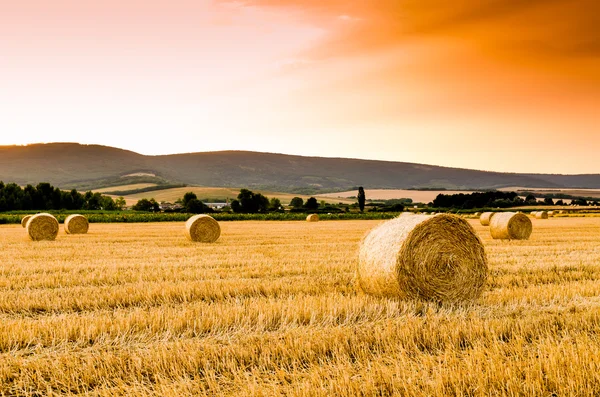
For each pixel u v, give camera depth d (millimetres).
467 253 10211
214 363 6160
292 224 47938
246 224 48094
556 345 6238
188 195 105875
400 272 9789
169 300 9984
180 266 14680
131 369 5910
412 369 5633
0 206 88625
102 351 6645
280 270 13578
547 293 9711
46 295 10344
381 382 5352
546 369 5445
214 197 153875
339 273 13172
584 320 7391
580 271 13133
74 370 5953
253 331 7371
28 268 14312
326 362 6121
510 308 8570
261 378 5762
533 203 96250
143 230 37000
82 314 8750
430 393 5059
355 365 5945
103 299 9852
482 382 5199
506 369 5348
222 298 10117
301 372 5797
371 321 7855
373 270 10266
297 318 7816
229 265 14930
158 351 6363
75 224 32375
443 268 10008
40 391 5598
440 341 6773
